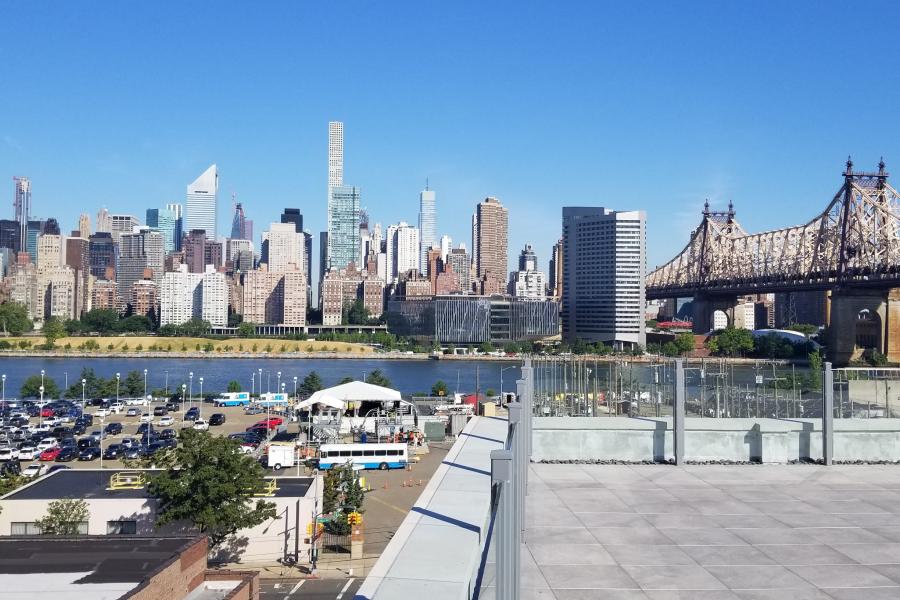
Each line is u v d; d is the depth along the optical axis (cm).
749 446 2908
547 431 2905
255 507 6353
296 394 18650
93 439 12462
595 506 2292
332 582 5903
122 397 19600
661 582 1709
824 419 2869
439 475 1880
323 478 7788
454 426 12519
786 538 2000
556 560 1839
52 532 5797
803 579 1727
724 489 2497
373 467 10119
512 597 1274
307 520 6425
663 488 2511
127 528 6006
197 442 6091
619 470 2747
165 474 6003
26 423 14912
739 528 2086
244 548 6369
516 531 1430
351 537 6588
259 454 10994
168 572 3106
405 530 1417
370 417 12156
